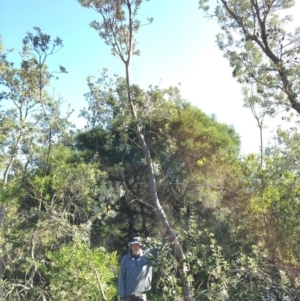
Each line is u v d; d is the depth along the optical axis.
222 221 7.66
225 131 18.25
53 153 14.10
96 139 17.05
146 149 9.08
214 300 6.04
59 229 9.44
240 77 12.02
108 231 14.93
